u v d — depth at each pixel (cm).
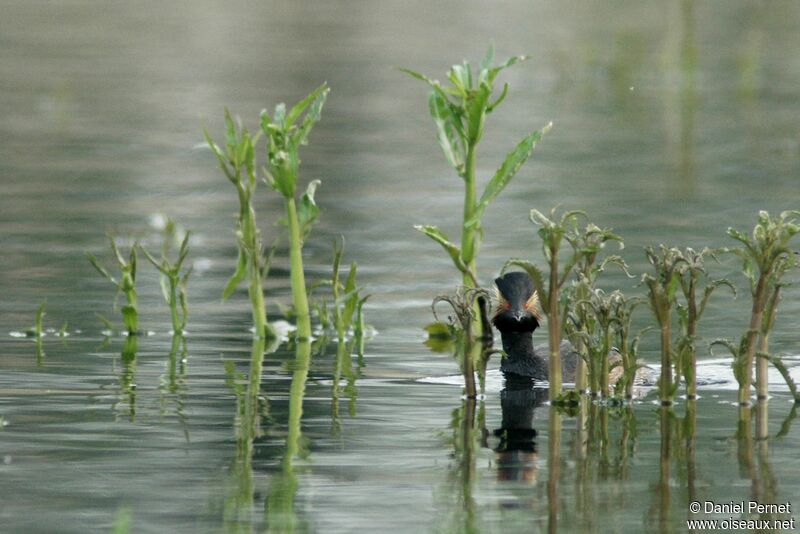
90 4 5406
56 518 789
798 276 1673
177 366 1248
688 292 1123
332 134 2897
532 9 4950
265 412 1066
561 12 4809
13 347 1318
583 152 2608
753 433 1004
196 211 2122
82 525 777
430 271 1723
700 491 847
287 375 1221
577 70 3697
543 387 1212
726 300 1535
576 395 1130
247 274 1434
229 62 3859
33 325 1420
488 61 1378
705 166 2436
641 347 1342
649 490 850
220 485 858
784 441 977
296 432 1001
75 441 965
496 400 1137
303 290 1405
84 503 819
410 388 1178
